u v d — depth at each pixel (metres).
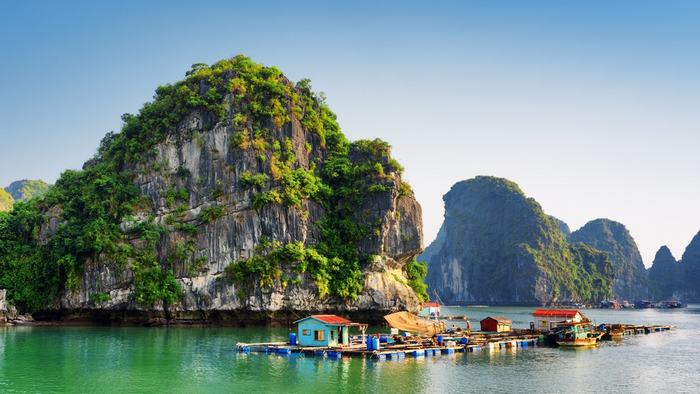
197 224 107.44
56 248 103.31
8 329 90.56
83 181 114.56
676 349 79.50
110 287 100.25
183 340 76.62
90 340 74.81
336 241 113.12
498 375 53.16
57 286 102.81
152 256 103.38
